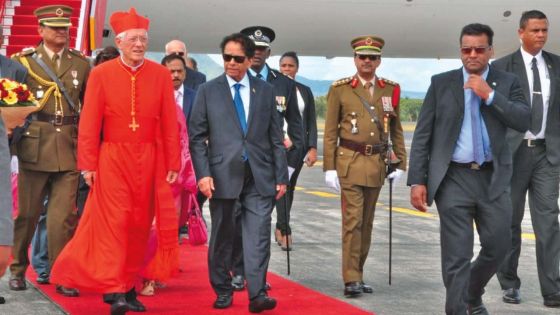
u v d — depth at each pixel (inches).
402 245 391.2
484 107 209.6
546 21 260.2
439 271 320.2
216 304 241.8
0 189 138.1
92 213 218.8
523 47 264.2
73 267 217.9
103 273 215.3
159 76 223.3
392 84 275.3
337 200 611.5
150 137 222.8
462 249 208.5
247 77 240.5
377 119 269.9
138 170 220.4
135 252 226.2
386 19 905.5
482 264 215.8
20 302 242.8
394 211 549.0
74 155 256.4
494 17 908.0
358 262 268.2
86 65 261.9
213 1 867.4
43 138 253.1
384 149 271.1
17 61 254.4
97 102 218.5
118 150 219.1
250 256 232.8
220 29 905.5
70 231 256.1
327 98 274.1
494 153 208.4
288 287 278.8
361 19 903.1
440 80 212.8
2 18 582.2
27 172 254.7
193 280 286.4
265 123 237.8
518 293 266.4
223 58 236.2
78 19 589.9
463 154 208.5
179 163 226.2
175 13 873.5
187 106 318.7
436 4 892.6
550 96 260.2
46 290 260.7
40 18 255.4
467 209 209.6
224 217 239.0
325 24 909.8
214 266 241.6
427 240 409.4
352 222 266.2
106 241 216.7
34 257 274.1
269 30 284.4
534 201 263.3
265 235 234.8
